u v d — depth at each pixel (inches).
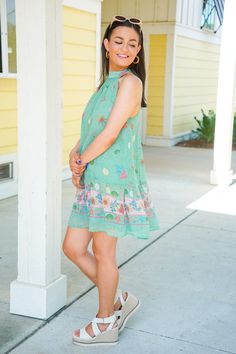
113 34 90.6
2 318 108.5
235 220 197.3
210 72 500.1
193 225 188.2
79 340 98.0
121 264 144.8
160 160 339.9
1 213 196.9
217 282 133.8
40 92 100.1
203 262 148.8
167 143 413.7
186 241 168.6
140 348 98.7
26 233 106.7
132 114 90.7
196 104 473.1
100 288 96.9
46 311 108.0
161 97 409.1
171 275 137.6
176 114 425.7
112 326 98.3
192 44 439.5
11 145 221.5
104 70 95.8
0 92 210.4
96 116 91.5
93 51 276.5
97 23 275.1
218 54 514.9
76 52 261.0
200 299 122.6
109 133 87.4
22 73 100.7
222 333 105.9
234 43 247.0
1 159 215.6
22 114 102.0
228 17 244.8
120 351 97.3
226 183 263.1
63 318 109.5
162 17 394.3
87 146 92.9
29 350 96.4
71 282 129.9
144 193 96.0
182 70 425.4
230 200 231.0
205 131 433.7
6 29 203.5
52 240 108.5
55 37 101.3
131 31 89.7
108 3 413.4
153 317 112.0
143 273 138.4
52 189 105.8
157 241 167.3
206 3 455.8
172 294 125.0
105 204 90.4
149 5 396.5
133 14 403.2
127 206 90.8
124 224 90.8
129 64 92.0
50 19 99.0
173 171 300.7
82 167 91.7
